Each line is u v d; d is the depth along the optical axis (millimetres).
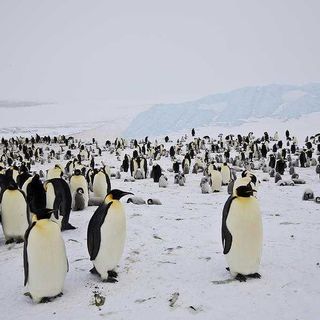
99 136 80125
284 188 18047
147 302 5688
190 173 26641
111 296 5930
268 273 6570
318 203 13688
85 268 7074
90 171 18984
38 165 34812
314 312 5168
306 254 7520
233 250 6184
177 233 9352
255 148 36156
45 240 5664
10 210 8344
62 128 88625
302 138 50938
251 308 5363
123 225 6363
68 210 9461
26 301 5953
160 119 87562
